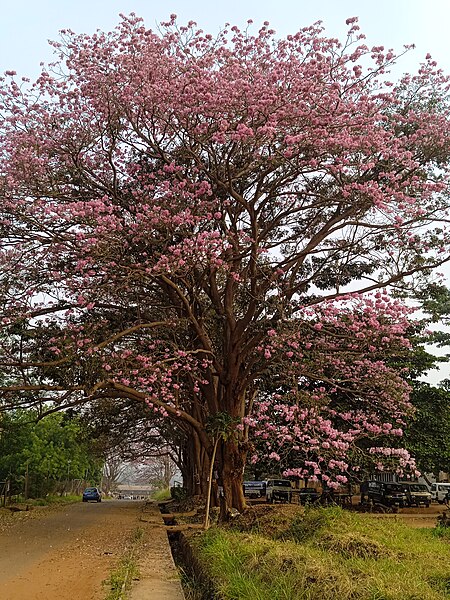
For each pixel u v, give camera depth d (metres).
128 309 16.14
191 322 15.41
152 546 12.27
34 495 35.66
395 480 26.94
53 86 14.95
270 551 8.13
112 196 15.11
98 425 29.48
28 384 14.77
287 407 13.98
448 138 14.31
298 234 16.52
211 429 14.52
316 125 13.67
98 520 20.05
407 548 8.48
